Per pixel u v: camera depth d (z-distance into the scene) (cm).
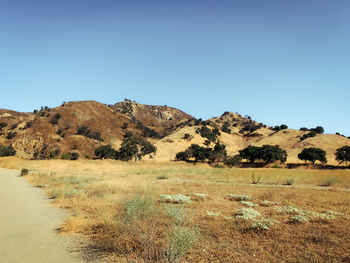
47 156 11225
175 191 1570
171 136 15662
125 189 1606
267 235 689
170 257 503
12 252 569
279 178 2398
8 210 1032
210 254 550
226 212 986
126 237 620
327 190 1599
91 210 1002
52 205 1138
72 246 609
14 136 15338
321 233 692
